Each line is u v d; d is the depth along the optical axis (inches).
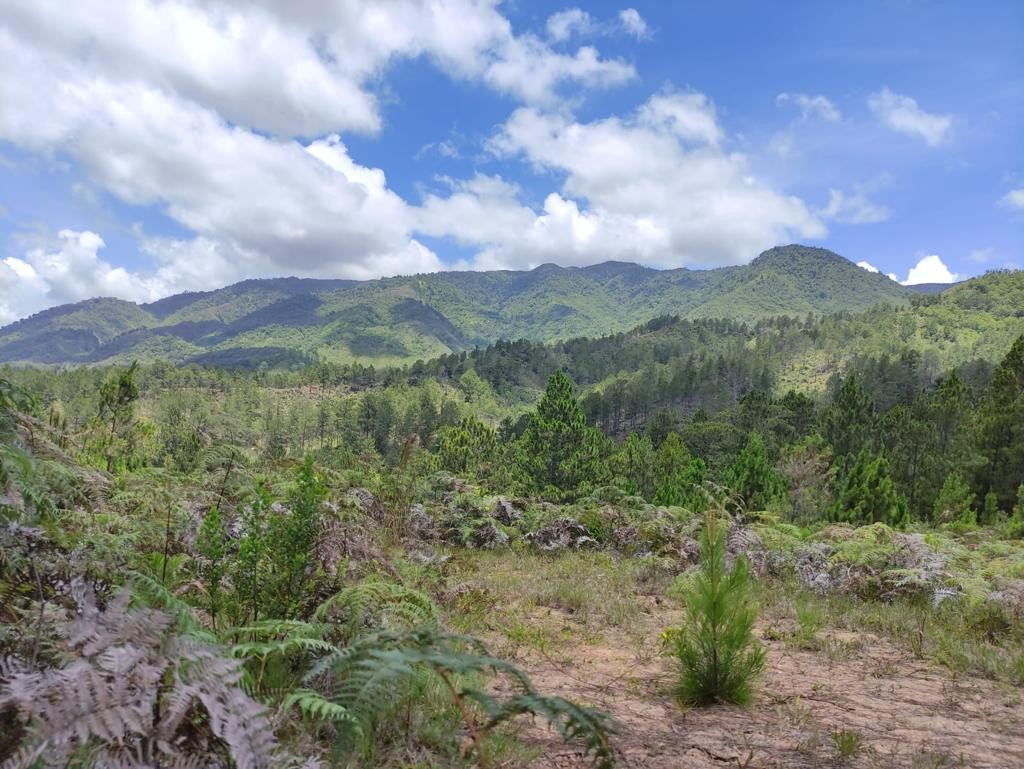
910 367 5088.6
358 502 279.0
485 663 77.4
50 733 53.0
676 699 151.6
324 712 75.4
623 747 119.4
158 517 179.0
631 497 478.9
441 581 228.4
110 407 336.2
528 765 107.3
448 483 479.5
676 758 116.6
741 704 150.6
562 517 436.5
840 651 209.2
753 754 120.0
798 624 247.8
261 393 7588.6
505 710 74.0
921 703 161.2
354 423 5590.6
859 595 312.0
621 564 351.6
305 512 143.2
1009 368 1390.3
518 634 198.5
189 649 68.9
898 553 331.6
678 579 284.5
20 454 116.9
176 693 62.1
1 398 158.1
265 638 121.6
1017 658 199.6
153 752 65.3
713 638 153.3
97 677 59.4
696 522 391.5
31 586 106.2
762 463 876.6
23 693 56.1
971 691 173.5
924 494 1295.5
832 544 379.2
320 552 150.3
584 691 153.9
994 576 301.7
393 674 76.2
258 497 153.9
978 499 1300.4
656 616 248.1
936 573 296.2
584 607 250.1
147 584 104.4
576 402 1781.5
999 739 137.4
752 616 156.9
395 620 134.8
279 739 91.0
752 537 346.0
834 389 5816.9
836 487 1109.7
